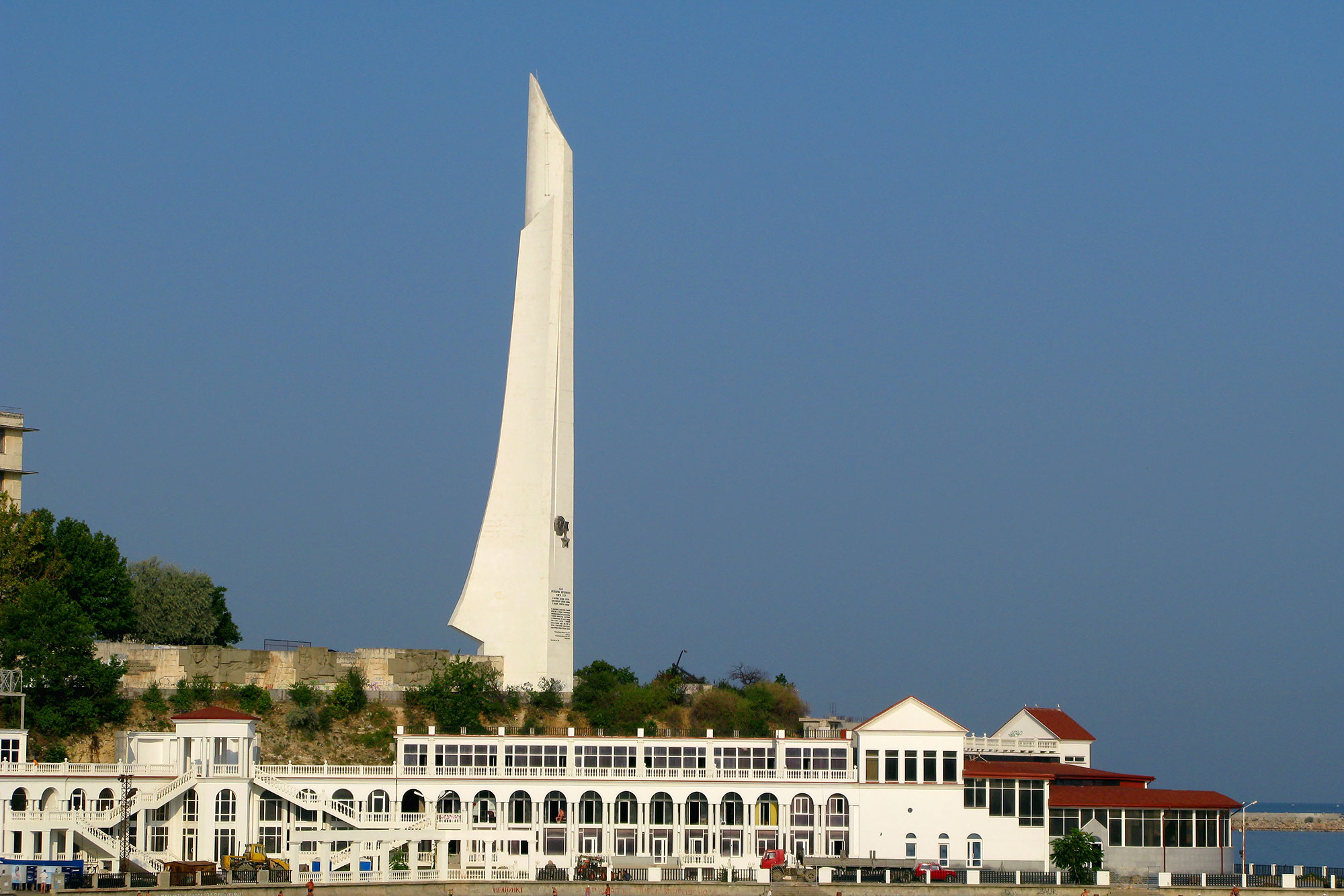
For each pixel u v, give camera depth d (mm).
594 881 154750
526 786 172000
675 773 173875
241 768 162375
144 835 157875
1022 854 173250
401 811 167875
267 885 142625
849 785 173375
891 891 153375
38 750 171750
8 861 146000
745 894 151625
